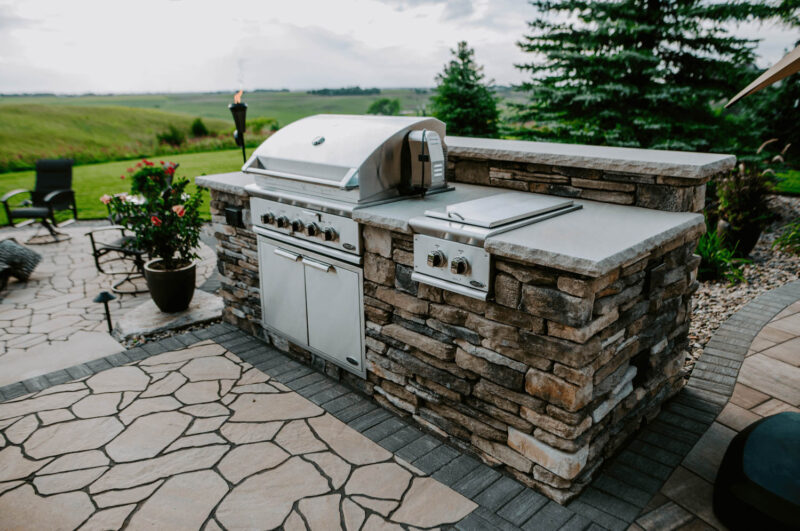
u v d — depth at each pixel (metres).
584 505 1.98
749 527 1.76
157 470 2.20
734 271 4.59
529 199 2.41
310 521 1.90
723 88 7.20
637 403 2.36
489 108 8.70
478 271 2.01
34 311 4.23
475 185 3.05
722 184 5.40
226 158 13.20
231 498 2.02
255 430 2.49
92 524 1.89
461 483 2.12
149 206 3.98
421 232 2.17
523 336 1.96
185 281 3.89
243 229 3.43
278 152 2.98
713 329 3.58
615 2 7.09
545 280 1.83
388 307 2.53
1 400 2.78
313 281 2.93
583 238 1.88
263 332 3.51
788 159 7.95
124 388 2.90
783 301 4.00
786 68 1.57
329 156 2.64
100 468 2.21
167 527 1.88
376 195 2.57
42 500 2.02
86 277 5.12
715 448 2.31
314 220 2.76
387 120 2.78
